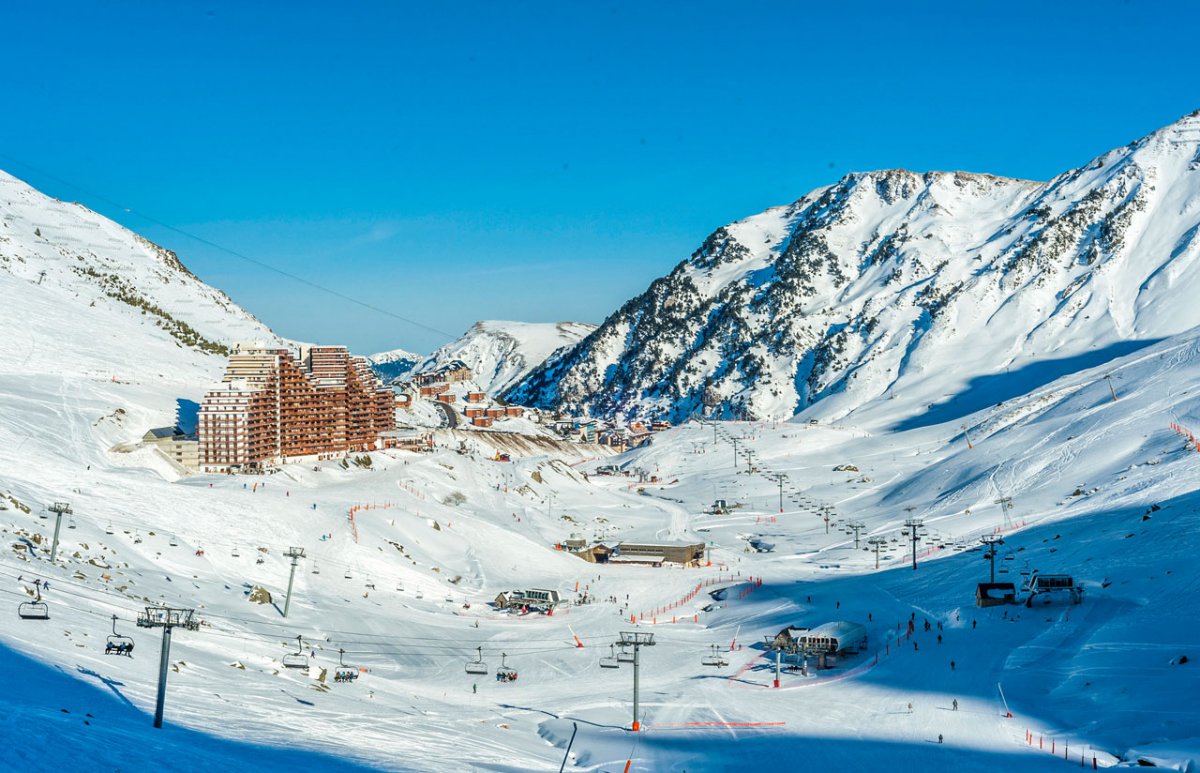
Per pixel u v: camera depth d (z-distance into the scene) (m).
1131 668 95.94
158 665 83.06
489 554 192.38
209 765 56.59
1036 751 81.69
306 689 90.56
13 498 127.88
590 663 125.19
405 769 68.06
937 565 167.25
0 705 56.97
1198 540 128.50
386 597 150.75
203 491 168.88
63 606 92.50
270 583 139.38
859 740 89.25
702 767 83.25
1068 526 167.62
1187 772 70.88
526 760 80.75
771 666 122.94
